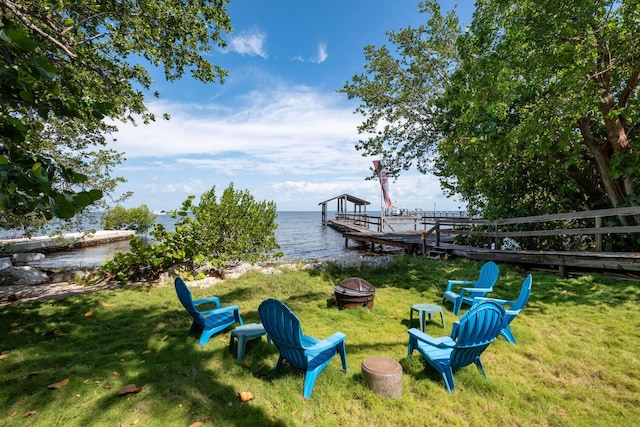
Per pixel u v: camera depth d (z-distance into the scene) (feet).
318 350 10.55
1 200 3.89
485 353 13.23
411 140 44.11
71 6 14.71
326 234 106.22
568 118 21.86
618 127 24.08
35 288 25.75
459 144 28.84
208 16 19.10
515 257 28.43
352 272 29.53
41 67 4.75
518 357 12.87
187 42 18.02
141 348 13.73
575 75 19.99
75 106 5.86
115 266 27.37
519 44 20.95
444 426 8.95
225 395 10.23
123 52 16.67
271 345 13.80
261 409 9.48
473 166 28.84
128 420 8.98
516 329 15.24
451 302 20.92
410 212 135.95
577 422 9.15
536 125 21.13
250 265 31.32
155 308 19.63
